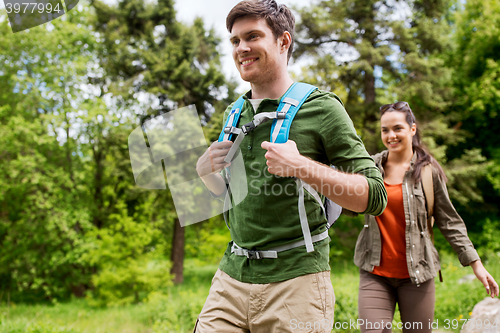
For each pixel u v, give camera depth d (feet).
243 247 4.33
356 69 35.70
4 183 32.45
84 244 33.58
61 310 29.50
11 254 36.52
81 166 37.99
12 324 14.62
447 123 38.96
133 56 36.27
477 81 39.68
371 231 7.00
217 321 4.31
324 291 3.99
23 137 33.47
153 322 18.98
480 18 39.93
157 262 32.96
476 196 35.68
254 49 4.17
